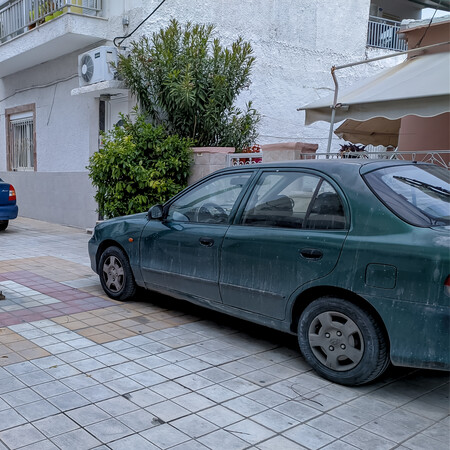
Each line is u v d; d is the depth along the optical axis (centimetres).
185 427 321
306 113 794
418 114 653
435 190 403
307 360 405
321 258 386
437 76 688
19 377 390
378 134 1041
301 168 434
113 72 1004
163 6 1025
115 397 360
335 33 1358
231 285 451
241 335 495
